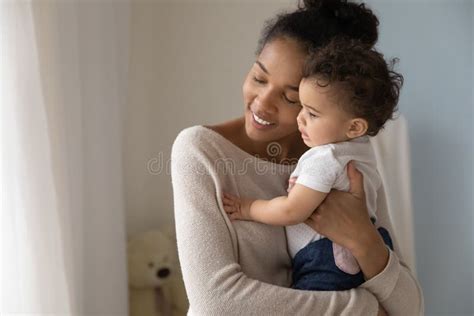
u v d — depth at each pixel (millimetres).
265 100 1073
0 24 1390
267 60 1062
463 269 1970
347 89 1001
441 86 1948
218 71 2207
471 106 1904
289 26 1072
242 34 2164
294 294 1014
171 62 2227
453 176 1960
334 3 1120
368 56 1015
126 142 2209
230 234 1079
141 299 2082
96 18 1801
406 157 1883
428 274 2029
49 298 1502
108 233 1895
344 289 1073
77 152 1699
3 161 1402
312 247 1095
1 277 1412
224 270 1022
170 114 2250
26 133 1436
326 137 1054
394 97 1049
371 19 1162
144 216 2279
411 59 1985
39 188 1469
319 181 1033
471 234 1945
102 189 1865
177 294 2098
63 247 1604
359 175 1067
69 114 1659
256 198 1147
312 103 1033
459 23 1898
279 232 1132
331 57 1007
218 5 2168
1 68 1396
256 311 998
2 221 1407
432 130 1980
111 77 1877
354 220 1058
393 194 1876
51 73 1578
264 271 1113
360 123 1033
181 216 1072
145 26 2189
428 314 2039
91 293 1854
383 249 1072
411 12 1961
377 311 1053
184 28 2207
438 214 1995
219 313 1004
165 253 2062
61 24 1612
